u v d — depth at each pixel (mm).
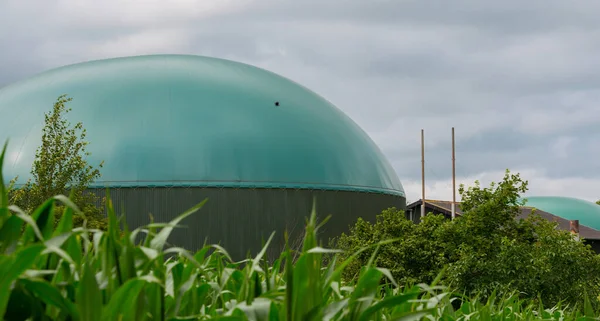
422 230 19250
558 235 17984
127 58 40812
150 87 35250
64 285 3115
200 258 3994
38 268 3312
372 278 3537
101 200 31000
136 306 2961
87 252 3336
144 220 31000
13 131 34438
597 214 68938
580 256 17672
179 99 34562
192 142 32562
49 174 24234
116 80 36094
